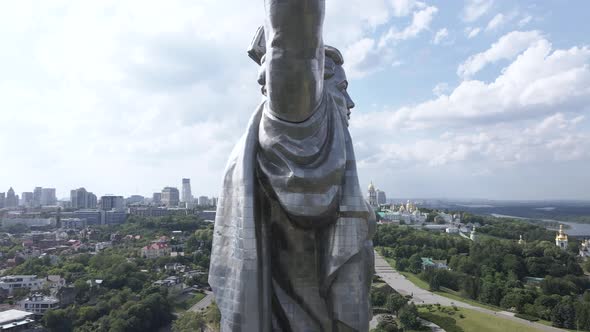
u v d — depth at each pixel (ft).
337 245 49.47
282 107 46.98
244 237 48.29
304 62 44.93
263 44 56.59
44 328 225.35
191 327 226.99
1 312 241.35
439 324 250.78
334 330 49.55
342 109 56.59
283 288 51.52
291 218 49.08
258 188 50.60
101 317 236.02
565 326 251.19
